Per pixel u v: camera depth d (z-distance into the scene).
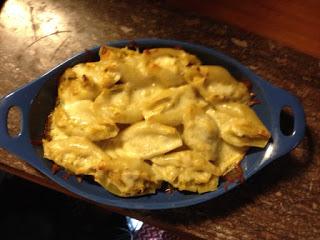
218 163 0.41
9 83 0.46
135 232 0.56
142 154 0.40
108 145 0.41
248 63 0.47
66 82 0.42
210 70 0.41
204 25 0.49
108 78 0.40
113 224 0.57
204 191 0.40
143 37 0.48
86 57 0.43
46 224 0.55
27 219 0.55
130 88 0.41
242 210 0.43
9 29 0.48
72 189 0.39
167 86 0.41
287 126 0.44
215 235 0.42
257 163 0.41
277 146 0.41
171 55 0.42
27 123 0.41
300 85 0.47
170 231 0.43
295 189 0.44
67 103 0.41
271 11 0.50
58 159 0.40
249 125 0.41
